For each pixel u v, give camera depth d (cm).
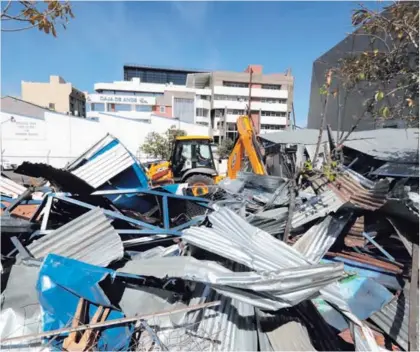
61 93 4203
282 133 1058
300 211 352
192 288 274
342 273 211
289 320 239
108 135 382
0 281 254
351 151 705
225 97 3928
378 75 353
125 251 341
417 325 233
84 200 386
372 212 327
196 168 825
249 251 249
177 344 223
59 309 229
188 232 282
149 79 6738
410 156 578
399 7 293
